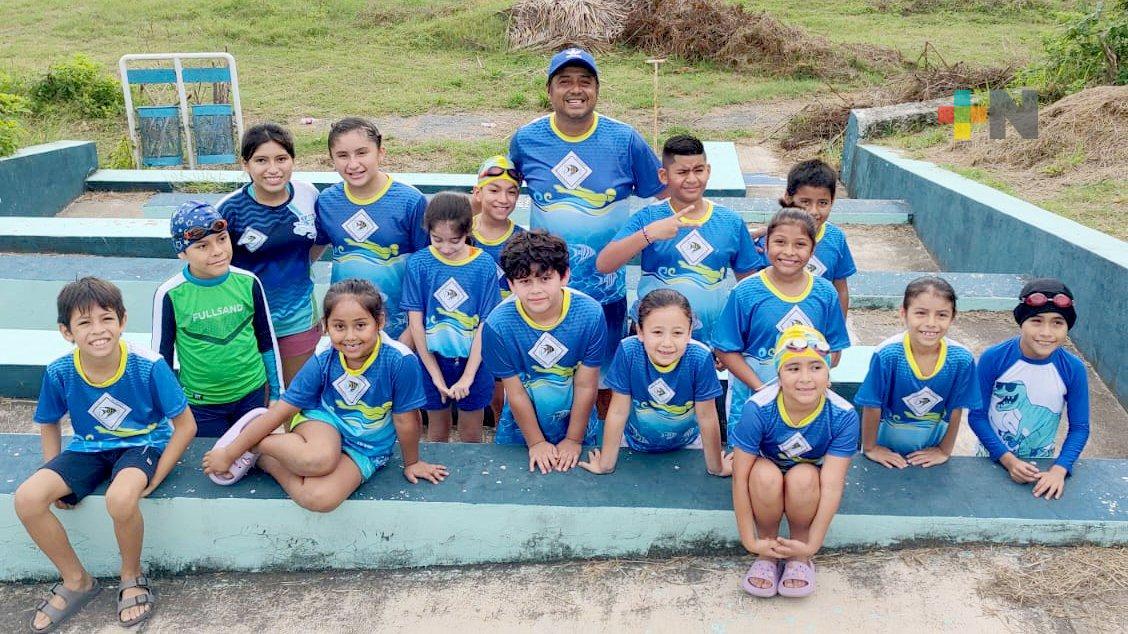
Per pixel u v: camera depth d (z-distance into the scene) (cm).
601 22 1598
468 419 433
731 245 395
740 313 366
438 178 890
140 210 895
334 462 330
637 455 367
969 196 668
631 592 325
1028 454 364
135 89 1251
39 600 336
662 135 1189
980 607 309
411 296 411
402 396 339
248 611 325
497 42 1600
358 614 321
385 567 346
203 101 1256
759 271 379
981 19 1748
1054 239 537
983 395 363
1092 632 296
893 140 995
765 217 778
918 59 1316
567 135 407
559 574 337
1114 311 470
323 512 334
